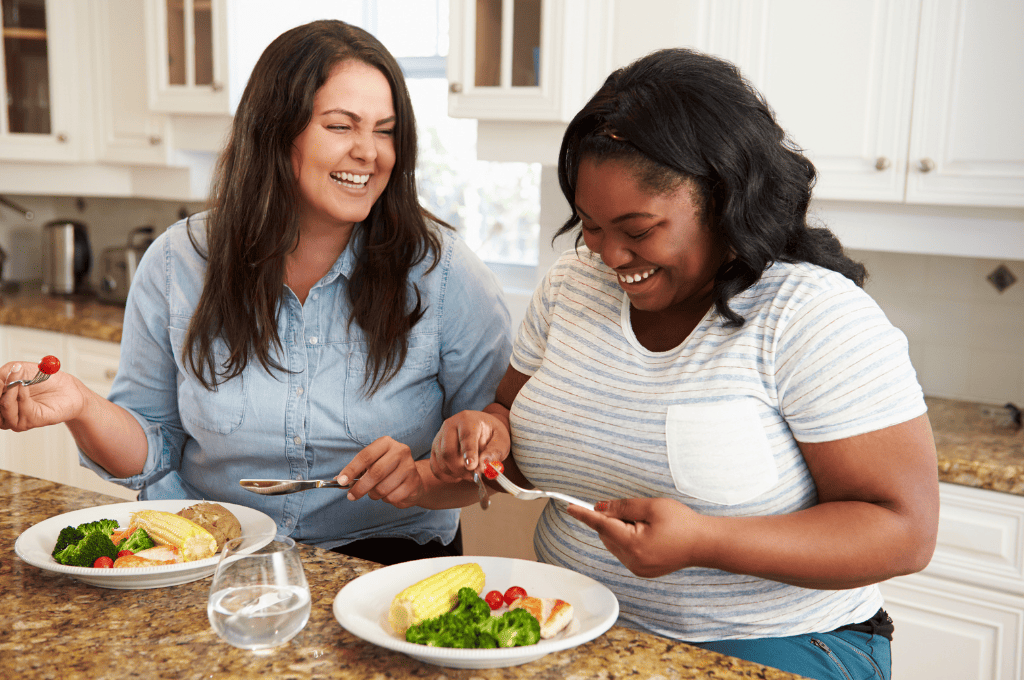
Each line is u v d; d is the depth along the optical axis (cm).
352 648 81
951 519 174
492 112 217
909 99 183
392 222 129
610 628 87
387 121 122
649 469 100
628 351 104
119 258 316
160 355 137
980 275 216
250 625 74
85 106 303
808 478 97
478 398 142
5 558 101
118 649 80
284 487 106
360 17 290
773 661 96
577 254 117
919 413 89
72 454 294
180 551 98
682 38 200
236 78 267
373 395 133
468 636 77
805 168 99
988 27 174
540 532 120
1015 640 170
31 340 297
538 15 210
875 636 105
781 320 93
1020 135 173
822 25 188
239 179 125
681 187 89
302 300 133
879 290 229
